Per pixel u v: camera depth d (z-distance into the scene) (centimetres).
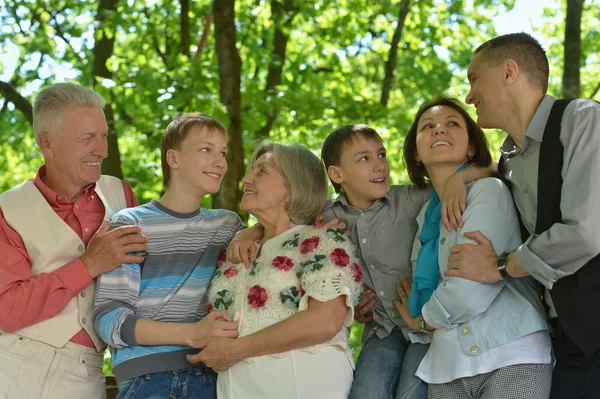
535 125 300
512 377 288
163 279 330
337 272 310
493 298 298
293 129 1009
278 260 320
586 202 273
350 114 968
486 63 313
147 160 1180
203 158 336
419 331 325
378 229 344
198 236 340
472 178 320
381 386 319
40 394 324
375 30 1148
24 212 336
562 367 295
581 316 281
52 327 327
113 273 325
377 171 341
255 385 309
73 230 341
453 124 324
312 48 1114
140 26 1007
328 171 351
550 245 278
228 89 742
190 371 321
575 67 727
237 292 323
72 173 340
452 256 299
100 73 890
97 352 340
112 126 832
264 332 304
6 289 322
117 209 362
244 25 1075
